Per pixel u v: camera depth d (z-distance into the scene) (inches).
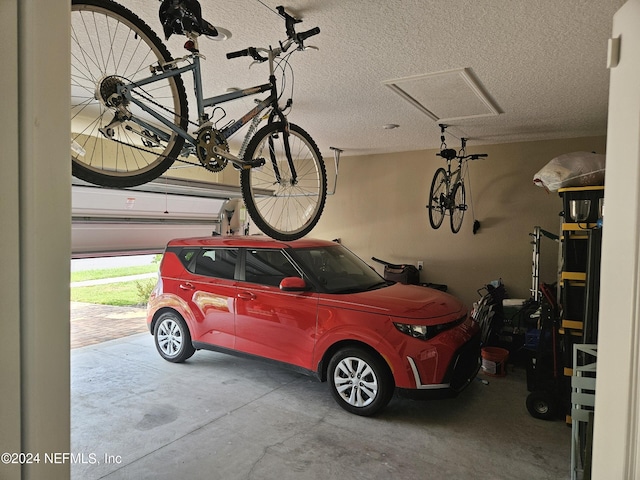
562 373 149.3
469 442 128.0
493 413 148.3
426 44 108.4
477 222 244.2
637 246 34.0
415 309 140.9
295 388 169.5
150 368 192.5
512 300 215.0
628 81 35.9
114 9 69.7
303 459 118.4
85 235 180.5
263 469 113.7
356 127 202.7
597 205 134.9
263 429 135.6
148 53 113.6
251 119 99.7
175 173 257.4
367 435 131.7
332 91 147.9
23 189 26.5
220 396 161.5
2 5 25.2
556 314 155.6
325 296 152.3
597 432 39.6
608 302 38.2
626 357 35.1
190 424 138.9
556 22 95.1
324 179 121.6
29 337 27.0
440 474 111.3
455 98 154.0
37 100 27.2
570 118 180.7
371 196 283.3
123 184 71.4
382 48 111.3
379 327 139.1
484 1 86.8
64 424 29.8
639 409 33.6
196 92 83.4
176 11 72.4
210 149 85.0
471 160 245.1
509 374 188.5
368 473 111.8
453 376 136.3
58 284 29.1
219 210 255.9
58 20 28.9
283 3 89.1
